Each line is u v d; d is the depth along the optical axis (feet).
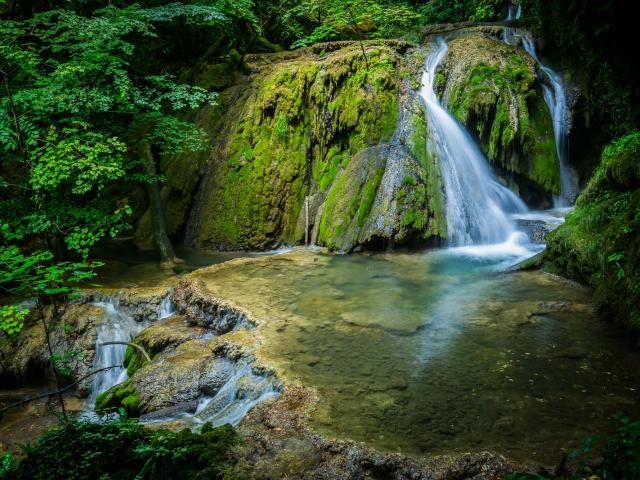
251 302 24.50
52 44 27.84
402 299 25.05
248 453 12.92
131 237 41.45
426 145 36.55
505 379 17.24
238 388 17.89
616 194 26.81
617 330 21.07
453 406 15.58
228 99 43.57
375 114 38.65
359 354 19.19
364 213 34.65
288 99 39.60
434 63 41.96
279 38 58.95
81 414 22.16
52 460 12.23
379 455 12.77
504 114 36.91
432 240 34.35
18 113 24.50
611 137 38.73
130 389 19.35
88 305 27.58
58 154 23.11
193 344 22.11
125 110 29.17
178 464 12.23
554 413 15.12
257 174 38.29
